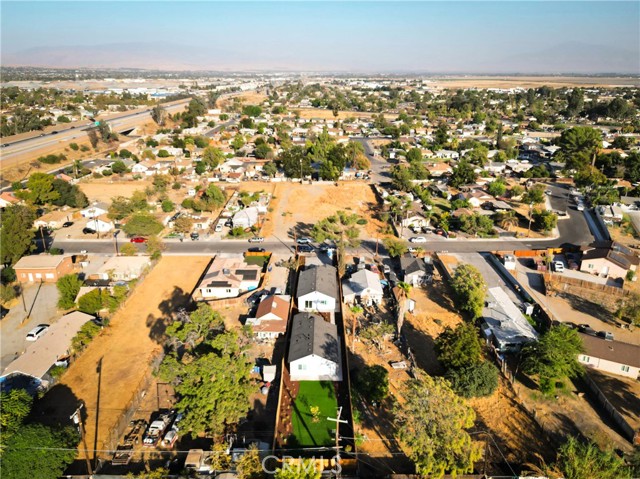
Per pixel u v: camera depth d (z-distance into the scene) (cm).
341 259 6122
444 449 2909
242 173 11769
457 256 6894
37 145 13938
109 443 3369
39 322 5053
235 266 6116
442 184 10806
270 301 5100
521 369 4250
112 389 4003
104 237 7494
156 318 5141
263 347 4597
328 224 7625
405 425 3006
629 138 14912
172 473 3164
